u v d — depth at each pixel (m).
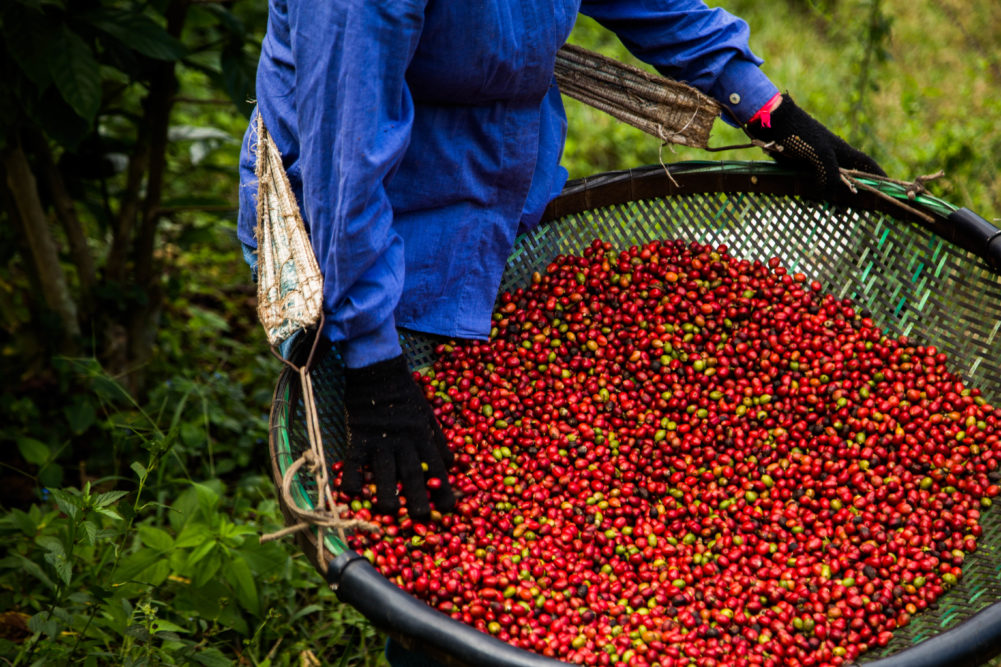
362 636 2.45
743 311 2.47
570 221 2.55
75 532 2.02
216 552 2.26
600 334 2.43
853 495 2.13
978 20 5.65
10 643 2.06
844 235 2.49
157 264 3.48
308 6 1.64
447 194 2.11
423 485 1.85
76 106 2.44
